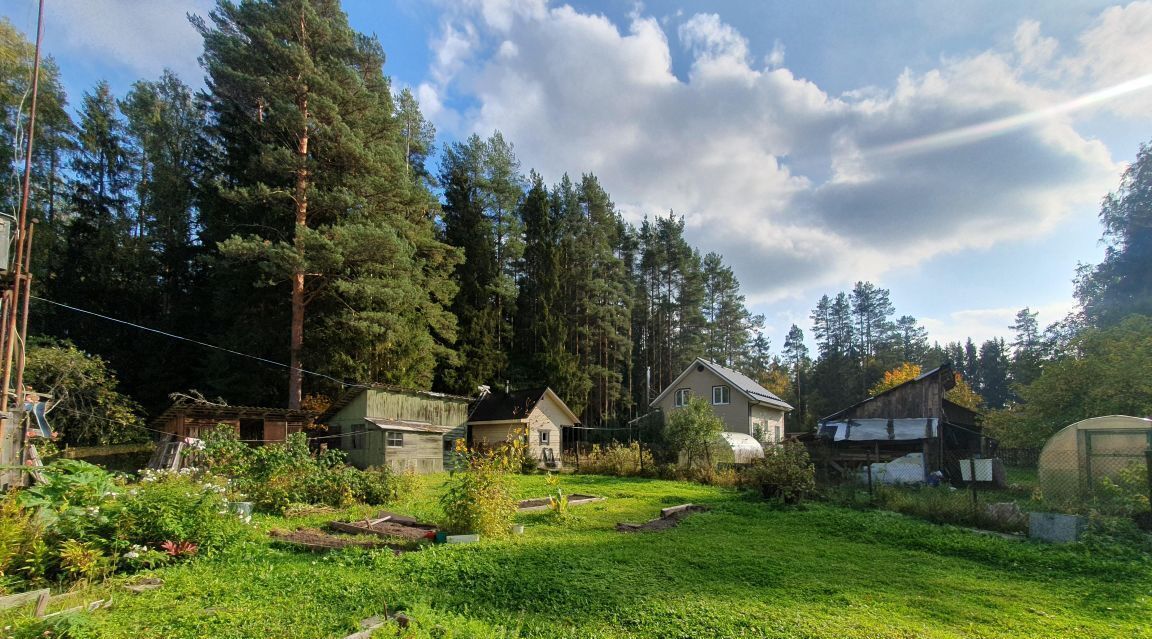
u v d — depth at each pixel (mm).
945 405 26984
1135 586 7199
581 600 6086
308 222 26797
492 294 40281
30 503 6781
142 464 21141
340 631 4855
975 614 6012
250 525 9047
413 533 9820
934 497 12789
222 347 26547
